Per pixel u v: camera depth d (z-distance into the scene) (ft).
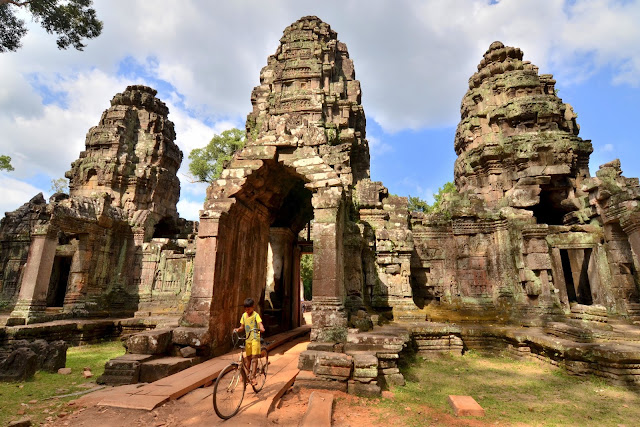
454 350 39.91
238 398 19.20
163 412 18.63
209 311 30.37
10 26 47.01
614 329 38.93
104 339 53.57
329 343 28.17
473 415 20.79
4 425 16.83
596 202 53.11
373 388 23.43
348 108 75.51
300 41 81.87
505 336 41.52
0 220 77.20
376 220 58.13
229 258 34.45
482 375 31.17
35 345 31.63
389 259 54.03
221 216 32.53
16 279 71.97
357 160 76.64
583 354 30.12
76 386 24.47
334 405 21.18
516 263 53.21
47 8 46.37
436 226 61.21
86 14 49.06
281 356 32.24
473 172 66.80
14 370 26.68
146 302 68.69
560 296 51.29
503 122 65.46
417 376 30.09
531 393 25.85
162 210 82.28
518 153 61.16
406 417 20.03
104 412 18.52
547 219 68.44
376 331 34.50
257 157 34.27
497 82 67.92
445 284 58.54
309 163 33.65
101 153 78.02
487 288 56.44
